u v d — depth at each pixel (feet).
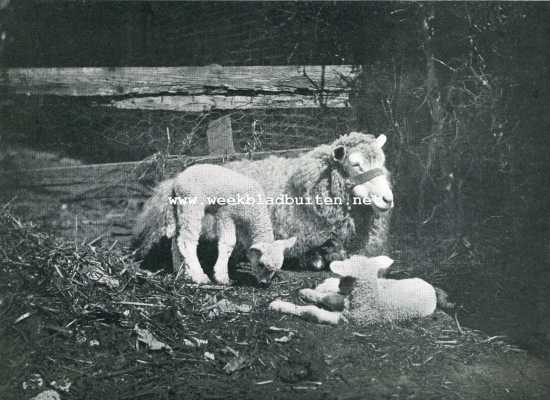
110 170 12.75
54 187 12.71
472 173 13.06
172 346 10.27
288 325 10.68
